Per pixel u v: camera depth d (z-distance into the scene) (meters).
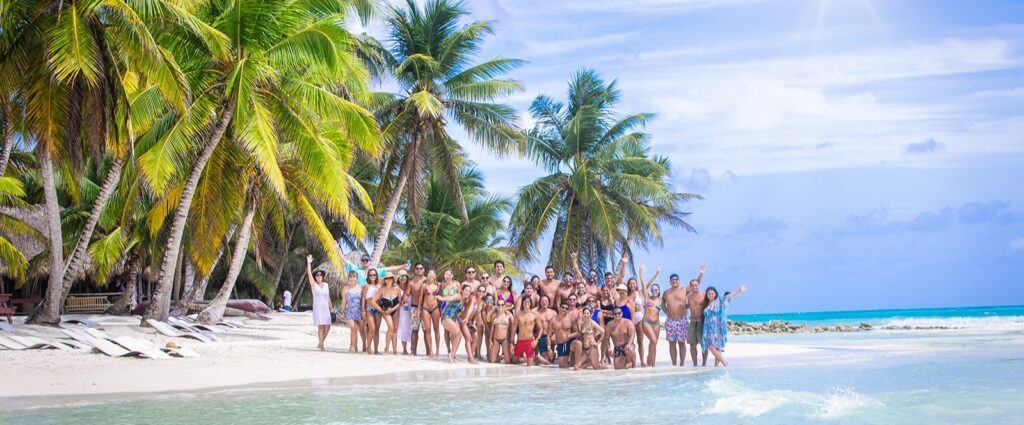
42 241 29.59
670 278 16.19
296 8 20.19
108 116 18.20
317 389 12.09
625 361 15.34
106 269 30.08
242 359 16.00
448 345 16.92
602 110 39.19
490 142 31.23
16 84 17.94
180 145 19.80
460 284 17.03
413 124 30.28
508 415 9.68
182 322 21.80
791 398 10.96
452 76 31.02
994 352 19.94
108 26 17.75
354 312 18.14
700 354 19.67
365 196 25.84
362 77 22.38
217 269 43.47
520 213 37.44
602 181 36.91
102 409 10.05
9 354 15.09
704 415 9.67
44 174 19.14
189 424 8.95
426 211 40.00
